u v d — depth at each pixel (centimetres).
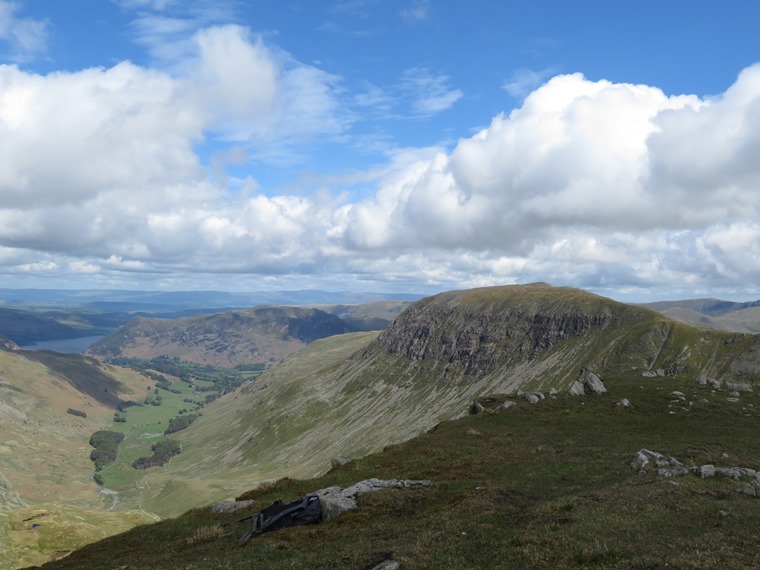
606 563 1955
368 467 5153
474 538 2444
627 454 4841
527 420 7569
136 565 2877
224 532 3472
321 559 2342
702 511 2695
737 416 7731
